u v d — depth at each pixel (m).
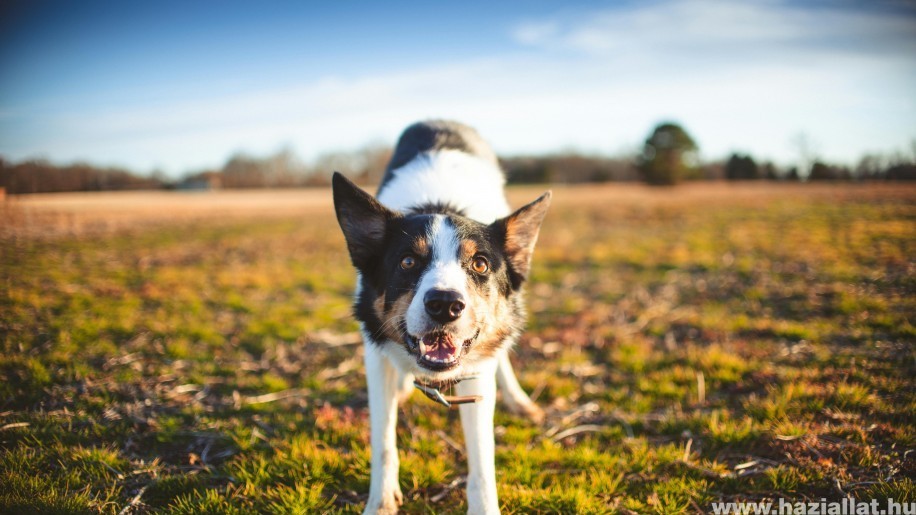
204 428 0.75
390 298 0.62
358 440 0.73
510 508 0.62
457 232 0.62
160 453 0.70
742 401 0.81
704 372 0.90
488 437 0.61
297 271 1.72
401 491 0.65
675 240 2.31
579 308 1.30
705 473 0.66
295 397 0.85
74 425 0.74
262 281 1.53
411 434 0.76
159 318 1.14
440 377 0.61
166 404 0.81
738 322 1.10
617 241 2.36
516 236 0.68
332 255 2.06
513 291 0.69
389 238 0.65
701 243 2.15
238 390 0.87
